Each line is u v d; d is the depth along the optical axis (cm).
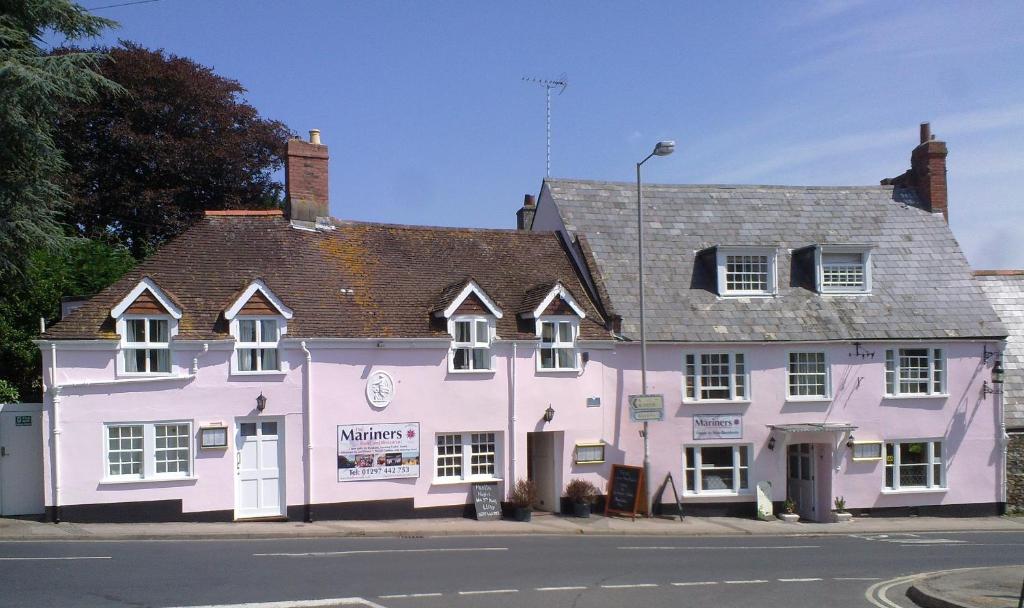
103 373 2041
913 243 3041
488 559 1667
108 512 2020
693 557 1828
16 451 2052
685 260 2858
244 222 2456
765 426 2681
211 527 1994
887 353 2798
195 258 2294
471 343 2402
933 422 2797
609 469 2553
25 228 2239
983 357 2847
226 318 2136
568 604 1258
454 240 2741
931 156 3177
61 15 2286
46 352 2003
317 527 2062
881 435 2753
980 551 2056
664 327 2648
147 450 2064
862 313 2816
